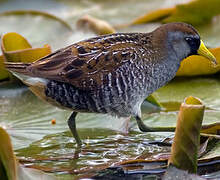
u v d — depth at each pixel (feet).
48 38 41.86
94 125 30.55
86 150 27.63
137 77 27.32
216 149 26.12
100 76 26.68
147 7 47.39
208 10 42.47
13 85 36.22
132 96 27.58
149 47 27.84
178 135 23.50
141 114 31.27
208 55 28.71
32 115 31.71
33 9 48.65
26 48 36.11
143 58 27.48
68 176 24.72
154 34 28.32
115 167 25.22
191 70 36.22
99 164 25.84
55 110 32.45
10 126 30.14
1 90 35.50
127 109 27.96
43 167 25.35
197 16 42.70
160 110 31.71
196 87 35.06
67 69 26.43
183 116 22.99
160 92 34.47
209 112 30.76
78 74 26.50
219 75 36.96
